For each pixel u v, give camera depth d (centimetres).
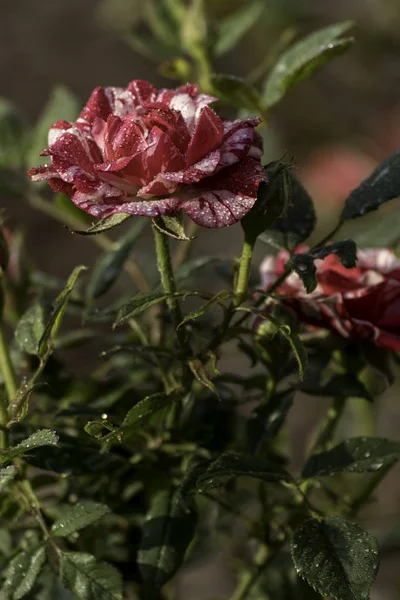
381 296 69
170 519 68
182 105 65
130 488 73
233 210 63
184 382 68
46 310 73
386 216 77
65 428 73
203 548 82
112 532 74
